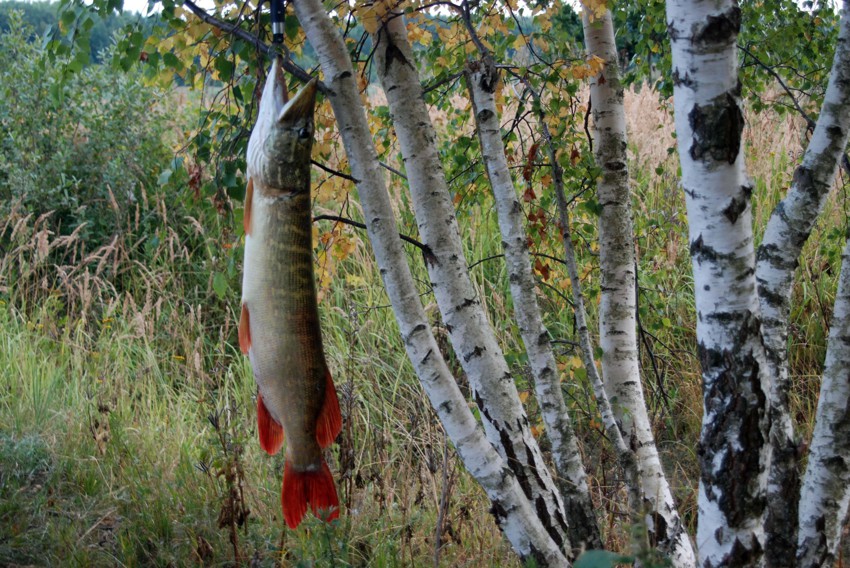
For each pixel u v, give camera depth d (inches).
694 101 97.0
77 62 140.9
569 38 196.1
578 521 144.5
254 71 131.6
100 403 234.4
